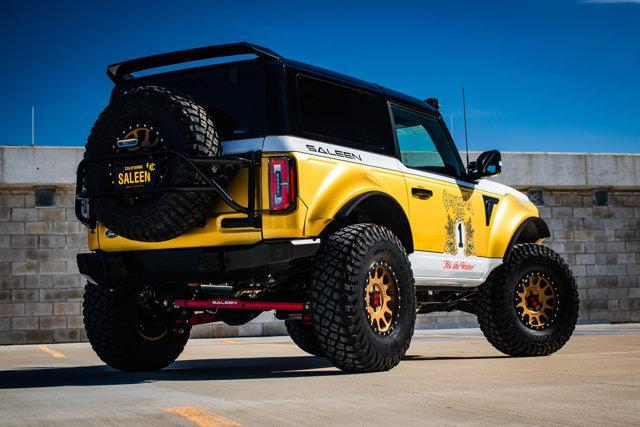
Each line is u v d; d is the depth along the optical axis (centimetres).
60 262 1305
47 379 473
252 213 443
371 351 451
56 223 1306
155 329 548
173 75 510
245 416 267
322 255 454
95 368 601
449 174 602
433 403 296
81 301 1311
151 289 535
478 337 1123
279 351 848
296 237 447
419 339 1056
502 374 428
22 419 274
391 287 476
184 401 318
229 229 449
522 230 662
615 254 1559
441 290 598
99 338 532
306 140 467
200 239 454
